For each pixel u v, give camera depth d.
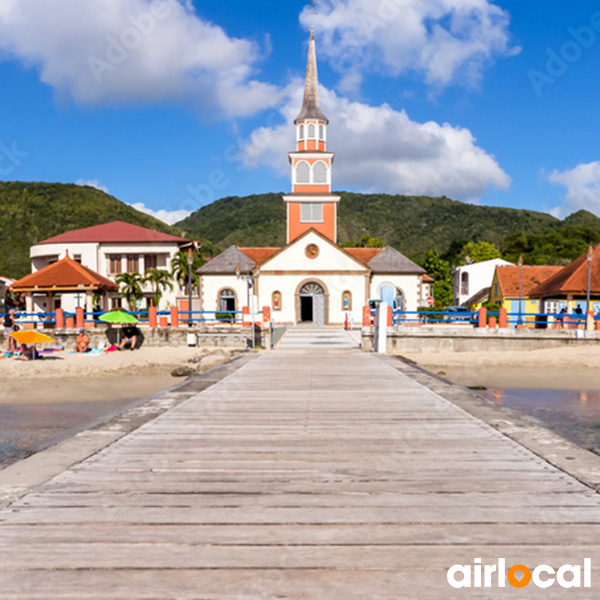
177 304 51.59
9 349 25.84
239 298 44.28
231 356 23.28
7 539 4.05
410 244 163.50
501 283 46.25
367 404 10.20
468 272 63.50
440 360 23.66
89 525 4.32
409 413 9.29
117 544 3.96
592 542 4.02
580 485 5.32
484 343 26.55
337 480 5.51
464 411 9.43
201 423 8.47
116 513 4.57
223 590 3.34
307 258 43.84
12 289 33.72
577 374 20.19
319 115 48.22
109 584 3.40
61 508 4.69
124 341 26.27
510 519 4.43
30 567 3.61
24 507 4.71
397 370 16.14
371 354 22.44
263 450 6.77
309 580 3.46
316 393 11.61
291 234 47.47
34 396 15.41
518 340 26.52
